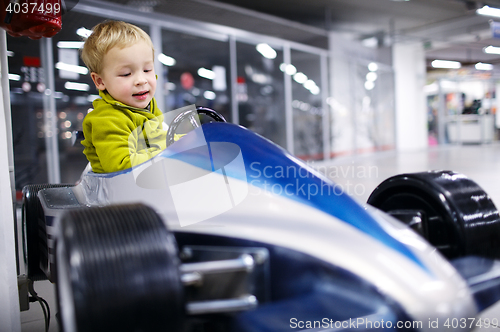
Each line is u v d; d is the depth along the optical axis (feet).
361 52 31.09
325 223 2.80
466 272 3.27
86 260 2.23
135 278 2.26
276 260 2.73
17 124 14.93
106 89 4.46
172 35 19.44
